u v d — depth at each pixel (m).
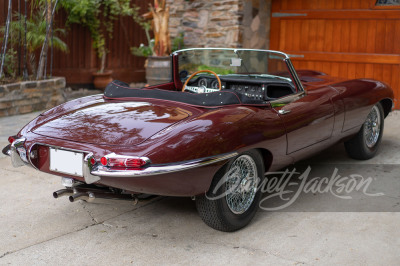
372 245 3.09
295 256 2.95
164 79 9.26
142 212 3.73
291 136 3.64
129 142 2.88
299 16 8.63
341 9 8.17
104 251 3.05
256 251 3.03
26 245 3.12
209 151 2.93
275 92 4.33
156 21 9.21
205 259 2.93
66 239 3.22
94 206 3.85
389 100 5.21
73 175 3.00
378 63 7.96
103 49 11.09
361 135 4.88
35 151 3.18
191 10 9.18
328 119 4.11
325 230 3.34
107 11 11.36
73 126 3.19
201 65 4.48
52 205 3.86
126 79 12.13
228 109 3.28
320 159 5.18
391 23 7.75
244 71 4.27
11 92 7.46
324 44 8.45
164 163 2.79
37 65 9.82
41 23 8.77
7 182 4.39
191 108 3.35
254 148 3.29
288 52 8.84
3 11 9.05
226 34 8.80
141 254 3.00
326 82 4.62
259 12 8.88
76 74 10.88
